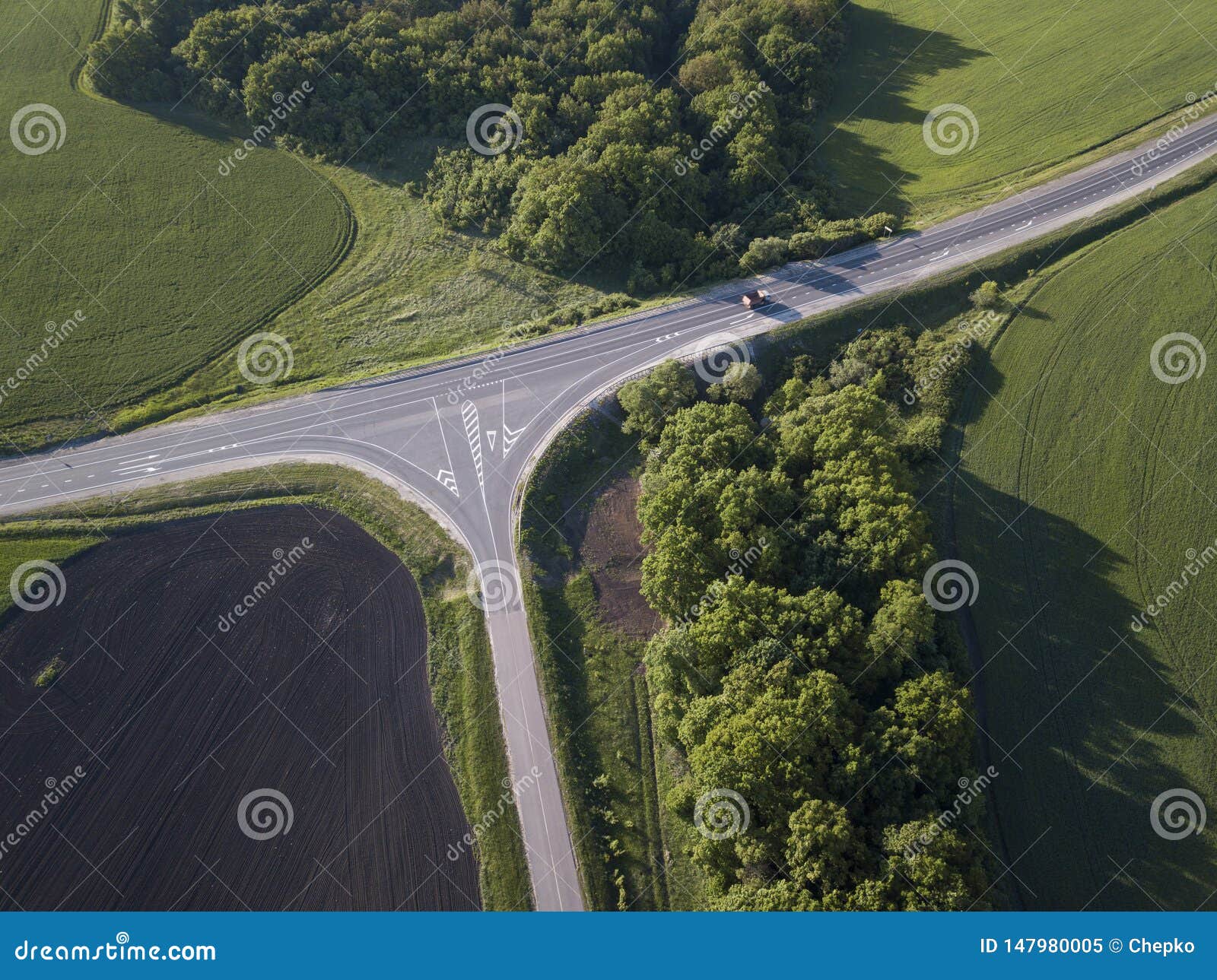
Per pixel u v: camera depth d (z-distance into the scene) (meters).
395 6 112.62
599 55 108.50
